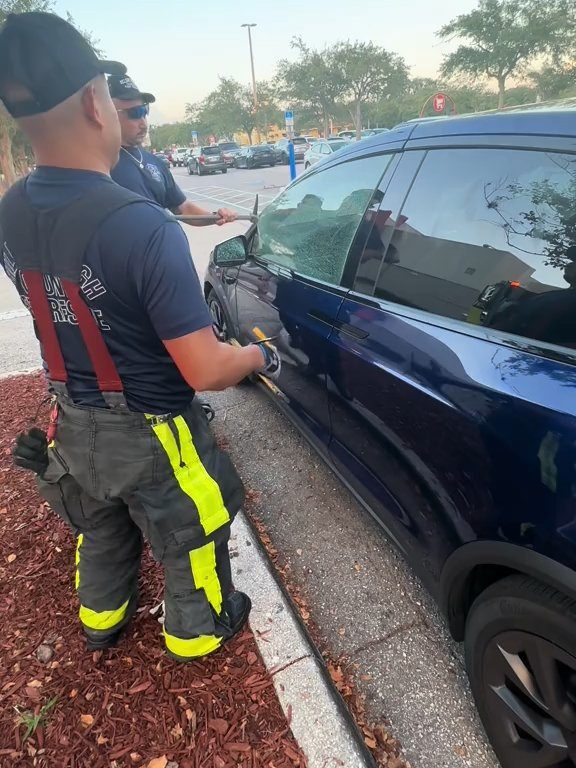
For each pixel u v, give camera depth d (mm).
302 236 2826
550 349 1424
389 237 2090
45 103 1230
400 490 1962
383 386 1917
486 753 1729
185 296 1342
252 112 61750
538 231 1524
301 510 2879
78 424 1526
